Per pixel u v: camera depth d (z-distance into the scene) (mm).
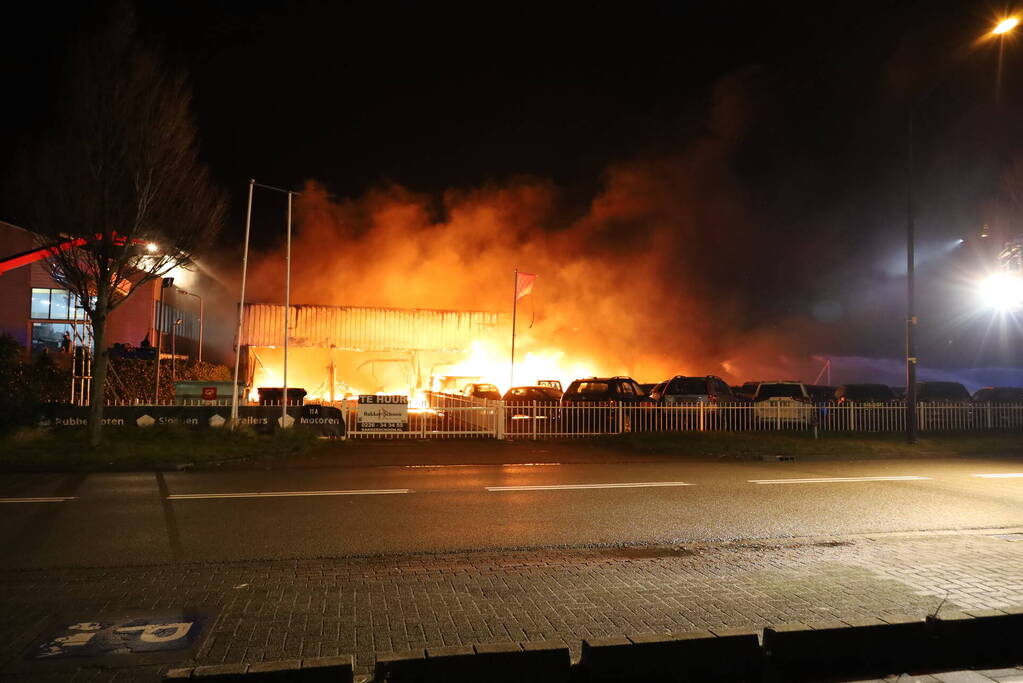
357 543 7844
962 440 19719
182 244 16484
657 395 27484
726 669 4406
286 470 13797
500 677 4168
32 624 5199
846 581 6246
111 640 4879
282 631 5039
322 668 4000
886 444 18625
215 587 6137
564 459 15719
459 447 17750
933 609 5453
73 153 15289
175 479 12438
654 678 4316
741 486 11953
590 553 7492
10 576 6477
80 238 15547
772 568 6734
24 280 30172
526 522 8977
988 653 4734
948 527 8836
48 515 9195
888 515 9555
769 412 22359
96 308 16062
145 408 18016
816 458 16578
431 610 5496
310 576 6508
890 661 4605
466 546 7750
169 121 15906
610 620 5246
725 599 5738
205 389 22094
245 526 8641
